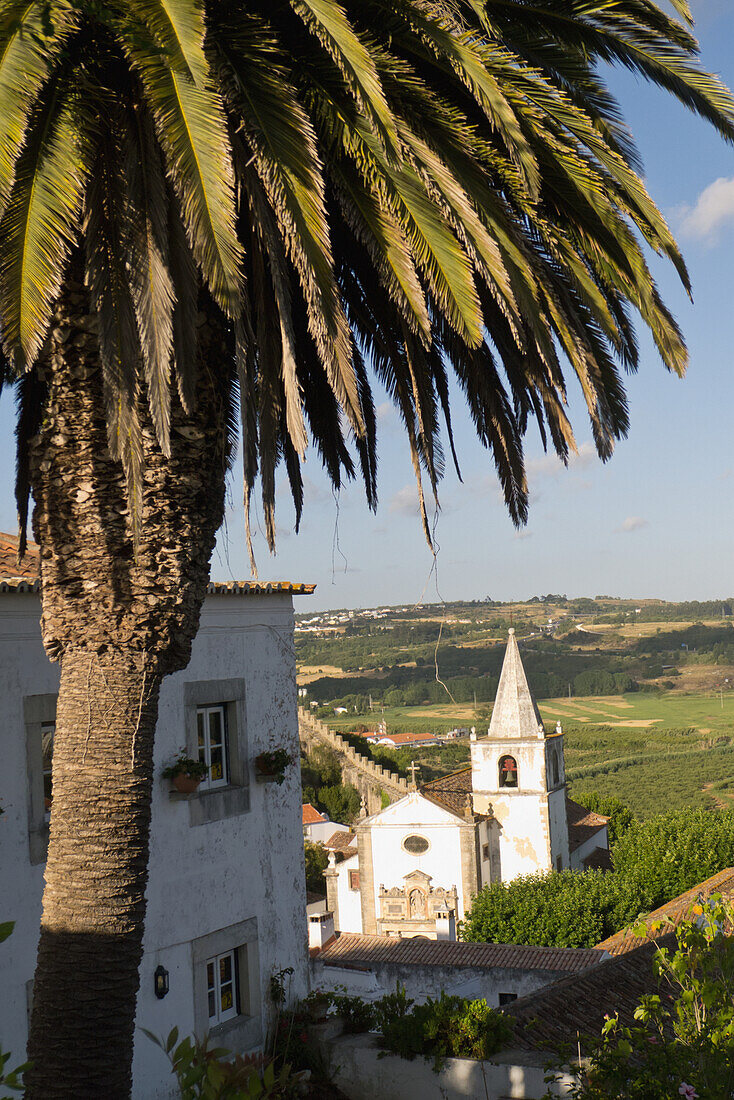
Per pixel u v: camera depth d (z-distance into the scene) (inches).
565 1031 528.1
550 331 282.7
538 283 290.0
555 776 2401.6
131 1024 253.4
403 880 2220.7
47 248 231.0
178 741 546.9
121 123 246.2
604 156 286.7
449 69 270.1
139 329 242.2
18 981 443.5
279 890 605.9
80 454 255.4
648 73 309.4
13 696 457.4
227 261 223.5
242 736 593.6
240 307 227.5
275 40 243.6
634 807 4665.4
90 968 247.3
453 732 4694.9
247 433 241.0
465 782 2549.2
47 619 260.8
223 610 590.6
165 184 248.7
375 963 1137.4
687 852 1809.8
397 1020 480.4
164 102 221.3
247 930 574.9
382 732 3784.5
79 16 224.8
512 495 361.1
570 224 306.8
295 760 636.1
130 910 253.6
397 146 226.5
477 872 2202.3
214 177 222.8
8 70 213.9
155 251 238.8
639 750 6417.3
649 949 689.0
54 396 257.4
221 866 563.5
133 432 244.8
